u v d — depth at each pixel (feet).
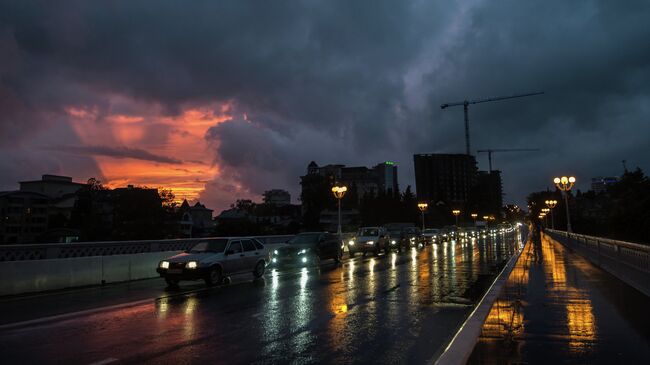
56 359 19.51
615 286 36.45
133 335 23.77
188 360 19.31
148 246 56.29
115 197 202.08
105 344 21.95
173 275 43.52
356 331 24.52
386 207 280.72
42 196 268.21
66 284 43.19
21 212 258.98
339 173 536.83
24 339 22.95
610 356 18.01
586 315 25.50
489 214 545.03
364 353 20.29
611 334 21.31
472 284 44.47
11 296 38.06
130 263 50.19
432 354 20.11
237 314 29.45
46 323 26.84
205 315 29.14
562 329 22.38
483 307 27.73
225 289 41.86
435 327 25.41
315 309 31.12
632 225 200.95
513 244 129.90
